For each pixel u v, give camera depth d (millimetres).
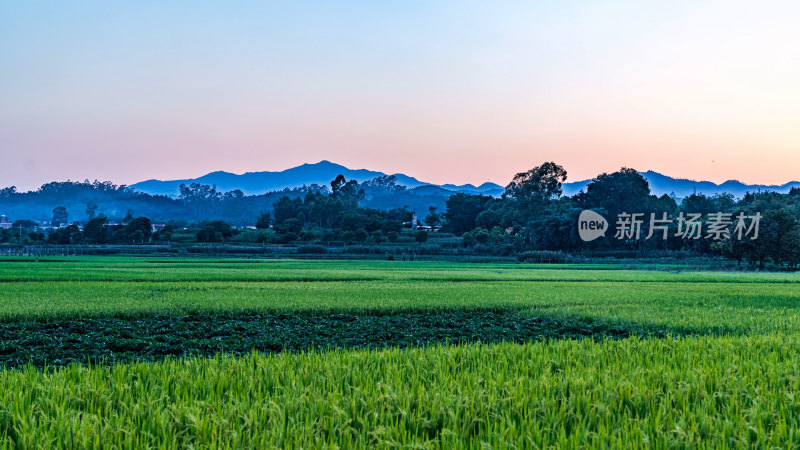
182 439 7031
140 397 8602
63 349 17812
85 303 27750
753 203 128500
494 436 6969
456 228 171375
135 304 27531
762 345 13844
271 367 10656
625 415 7770
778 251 83750
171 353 17688
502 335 21719
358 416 7738
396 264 85812
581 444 6918
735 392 8781
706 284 49938
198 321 24328
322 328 22656
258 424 7398
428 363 11414
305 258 105562
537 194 143625
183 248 114812
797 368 10938
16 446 6887
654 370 10375
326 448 6566
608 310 27578
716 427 7363
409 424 7598
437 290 37906
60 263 75312
